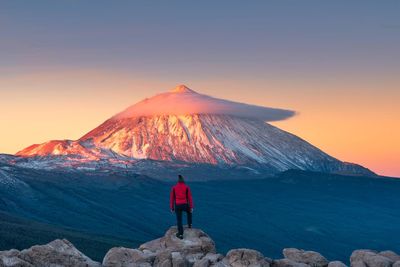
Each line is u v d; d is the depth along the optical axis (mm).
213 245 37969
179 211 38594
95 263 35906
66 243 36688
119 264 35906
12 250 34656
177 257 36000
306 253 38781
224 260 36469
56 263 34688
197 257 37219
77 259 35344
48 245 35250
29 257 34500
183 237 38531
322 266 38344
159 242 39000
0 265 33094
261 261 36250
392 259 39000
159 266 35875
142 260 36156
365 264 37625
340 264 37375
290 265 36625
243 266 35969
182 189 38656
